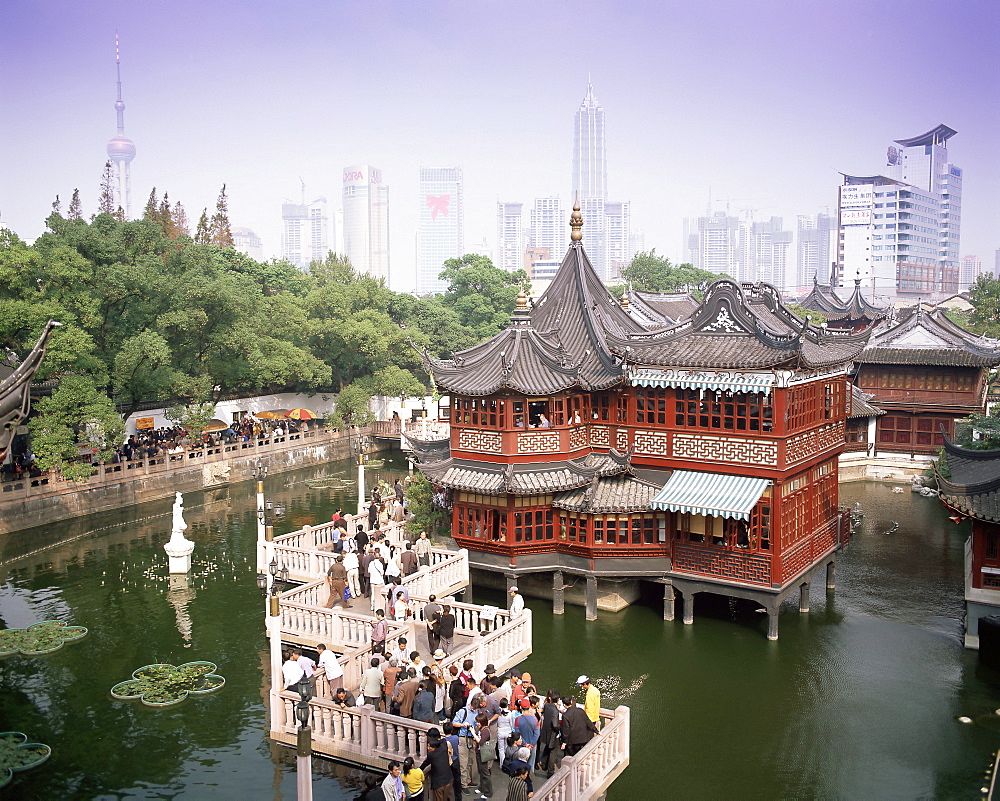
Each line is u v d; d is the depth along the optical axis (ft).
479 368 130.62
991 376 280.31
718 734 95.25
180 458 220.43
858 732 95.35
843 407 141.28
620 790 84.53
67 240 203.10
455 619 108.88
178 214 421.59
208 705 101.40
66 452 181.37
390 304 340.80
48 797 82.23
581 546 124.88
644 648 117.19
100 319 195.11
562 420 127.03
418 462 142.72
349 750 82.84
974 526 114.42
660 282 464.65
